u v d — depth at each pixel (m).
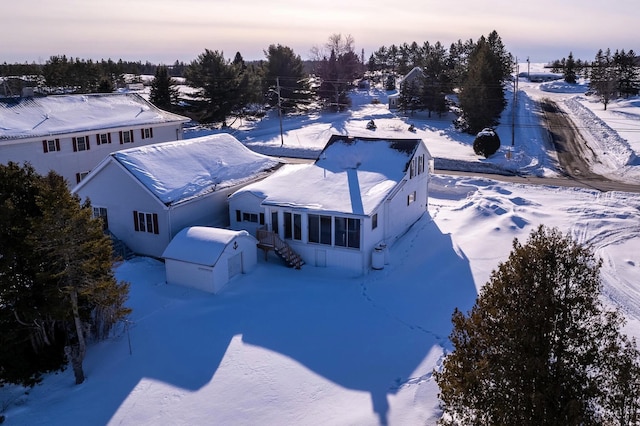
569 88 97.19
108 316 18.66
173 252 23.19
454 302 21.84
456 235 29.62
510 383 9.46
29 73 89.94
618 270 24.08
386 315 20.80
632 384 9.11
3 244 16.38
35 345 17.64
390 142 30.91
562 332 9.34
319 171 29.44
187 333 19.28
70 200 16.17
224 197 29.55
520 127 61.03
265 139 58.81
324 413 14.89
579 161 47.72
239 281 23.66
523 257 9.70
